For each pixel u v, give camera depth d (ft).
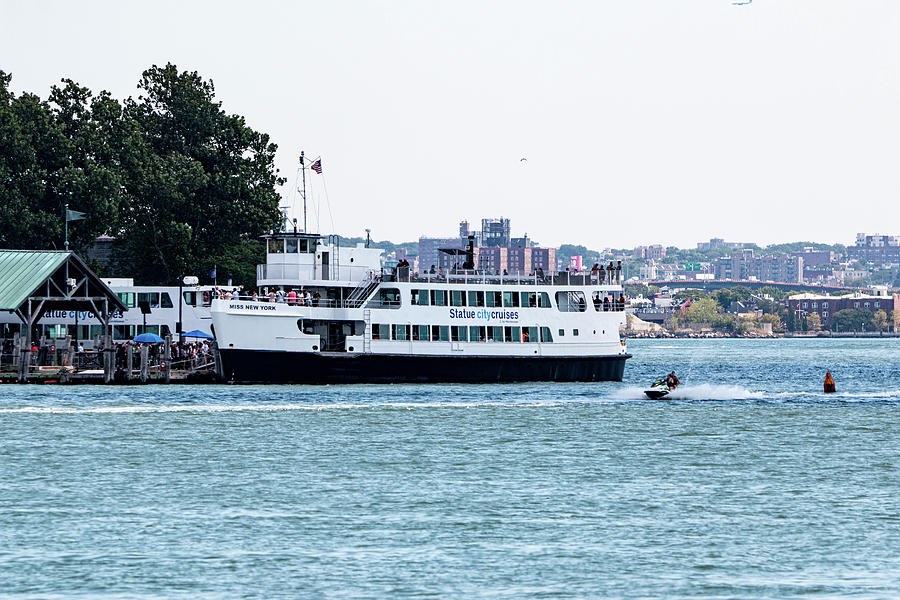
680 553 618.44
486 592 554.87
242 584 563.89
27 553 611.88
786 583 568.82
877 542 640.99
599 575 580.71
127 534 650.84
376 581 569.64
